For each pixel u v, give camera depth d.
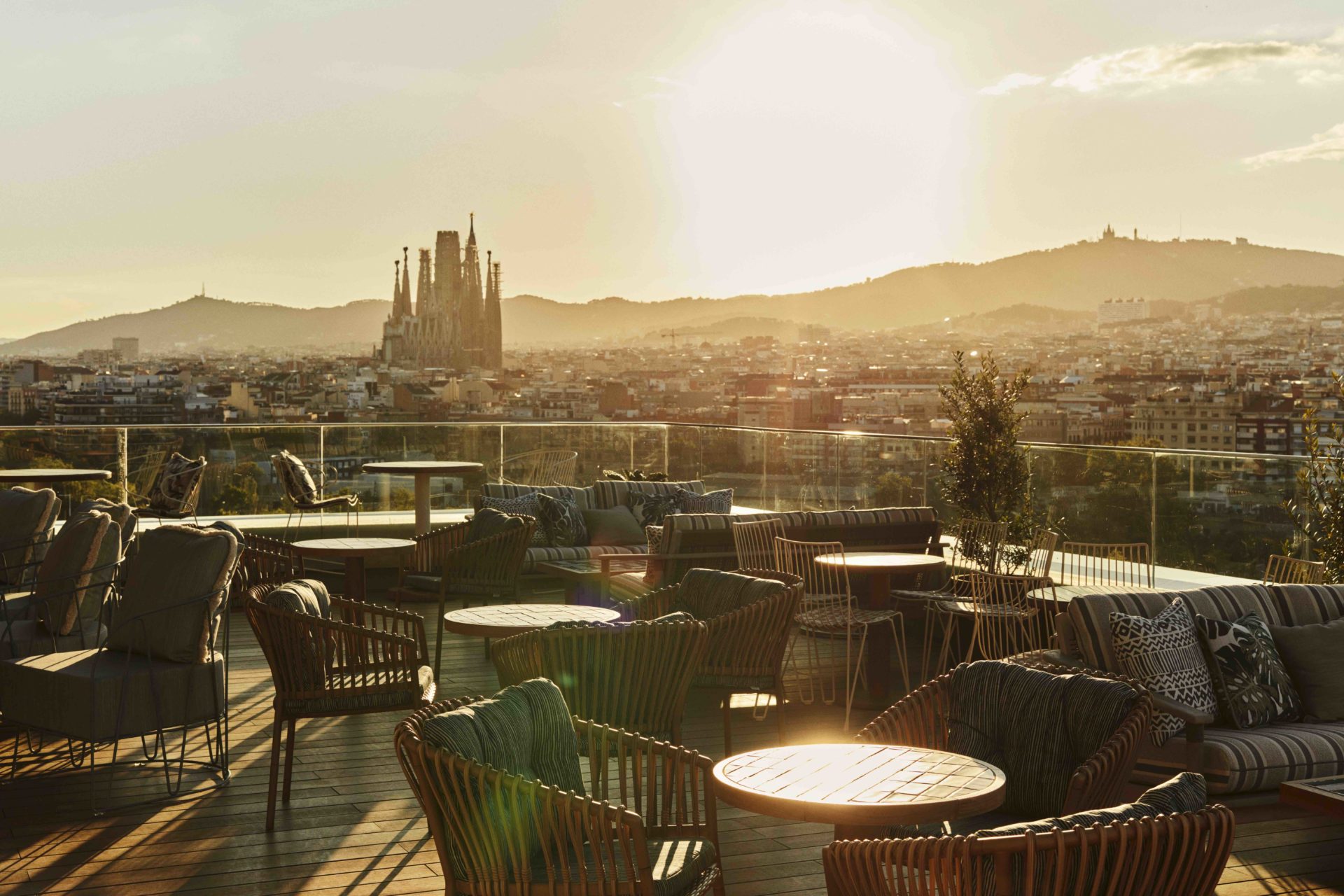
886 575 6.41
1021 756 3.32
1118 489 8.19
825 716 5.98
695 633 4.05
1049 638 6.38
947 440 9.05
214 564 4.60
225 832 4.19
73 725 4.31
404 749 2.66
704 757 3.03
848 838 3.04
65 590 5.10
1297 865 4.04
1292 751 4.05
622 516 9.61
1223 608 4.72
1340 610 4.92
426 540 7.71
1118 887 2.13
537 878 2.64
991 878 2.27
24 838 4.11
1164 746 4.14
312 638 4.26
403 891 3.67
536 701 3.02
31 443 10.68
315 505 10.05
